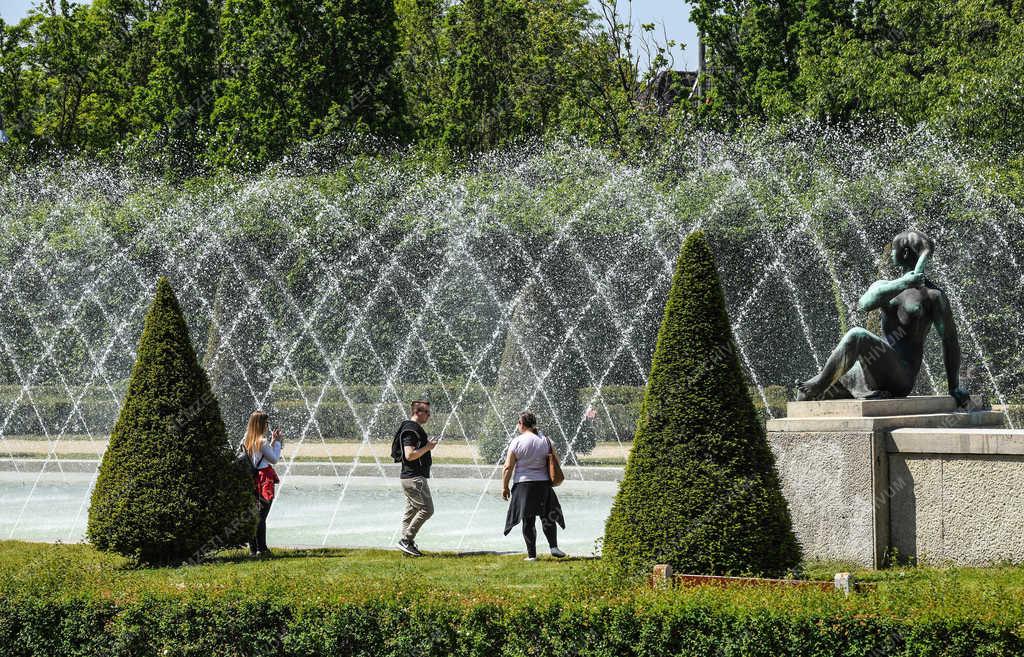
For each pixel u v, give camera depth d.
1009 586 12.95
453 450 42.41
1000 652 9.77
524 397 38.69
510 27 68.25
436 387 51.38
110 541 17.83
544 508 17.95
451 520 24.72
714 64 58.81
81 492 31.33
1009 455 14.95
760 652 10.57
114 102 67.12
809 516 16.27
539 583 15.06
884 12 50.56
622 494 14.98
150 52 67.31
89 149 65.38
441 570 16.70
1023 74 42.53
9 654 12.51
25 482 33.75
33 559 17.97
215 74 62.44
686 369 14.77
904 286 17.52
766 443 14.91
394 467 32.12
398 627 11.60
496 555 18.45
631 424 46.50
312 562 17.77
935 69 47.59
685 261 15.08
